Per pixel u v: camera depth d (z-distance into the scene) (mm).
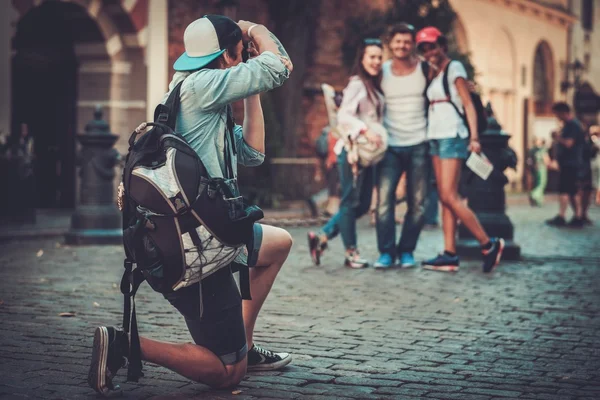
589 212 29500
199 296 5250
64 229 17656
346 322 8305
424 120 12227
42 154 24172
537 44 46688
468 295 10055
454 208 11922
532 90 47406
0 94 20359
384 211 12430
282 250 6043
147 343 5332
